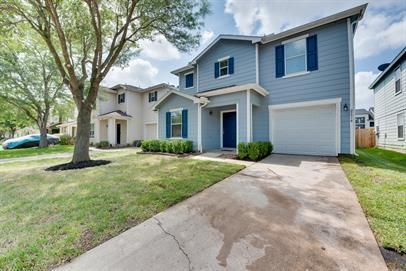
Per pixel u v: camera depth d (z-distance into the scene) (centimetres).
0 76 1318
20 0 677
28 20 691
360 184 412
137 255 213
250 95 845
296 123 891
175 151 984
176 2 723
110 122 1825
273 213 302
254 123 991
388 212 282
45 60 1531
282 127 927
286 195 374
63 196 394
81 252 220
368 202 317
